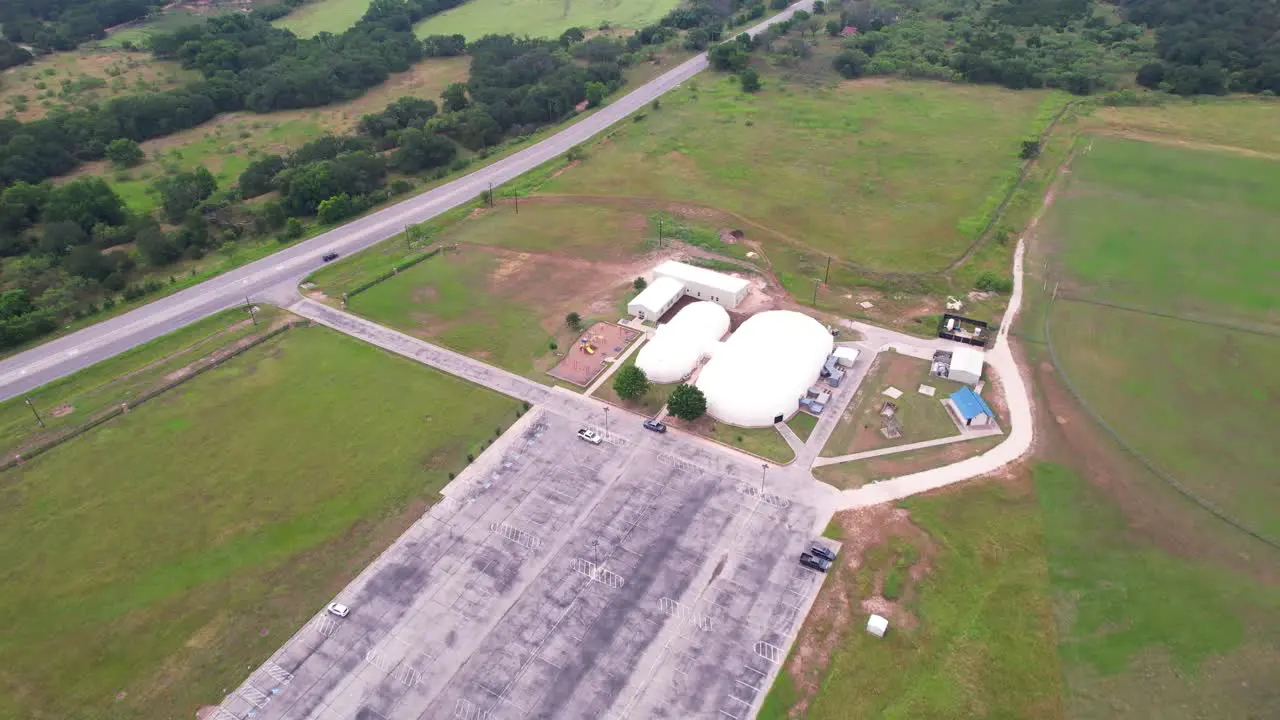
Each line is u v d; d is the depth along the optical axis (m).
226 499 75.94
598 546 69.50
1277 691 56.34
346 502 75.25
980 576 65.81
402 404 88.44
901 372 91.44
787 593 64.69
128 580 67.75
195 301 110.31
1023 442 80.31
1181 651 59.38
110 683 59.47
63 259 118.31
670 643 60.97
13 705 58.09
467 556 69.06
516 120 174.12
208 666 60.50
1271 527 69.94
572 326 100.94
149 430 85.38
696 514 72.56
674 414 82.44
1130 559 67.06
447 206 138.12
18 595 66.62
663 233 124.62
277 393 90.81
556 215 132.62
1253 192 129.75
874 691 57.25
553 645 61.16
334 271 117.38
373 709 57.09
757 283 110.75
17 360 98.12
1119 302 103.12
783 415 83.62
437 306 107.56
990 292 106.62
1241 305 101.44
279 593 66.19
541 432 83.50
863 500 73.69
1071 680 57.66
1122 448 79.19
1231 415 83.31
